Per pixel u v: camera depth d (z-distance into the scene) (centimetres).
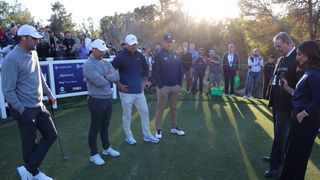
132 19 3512
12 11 5372
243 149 511
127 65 499
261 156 481
